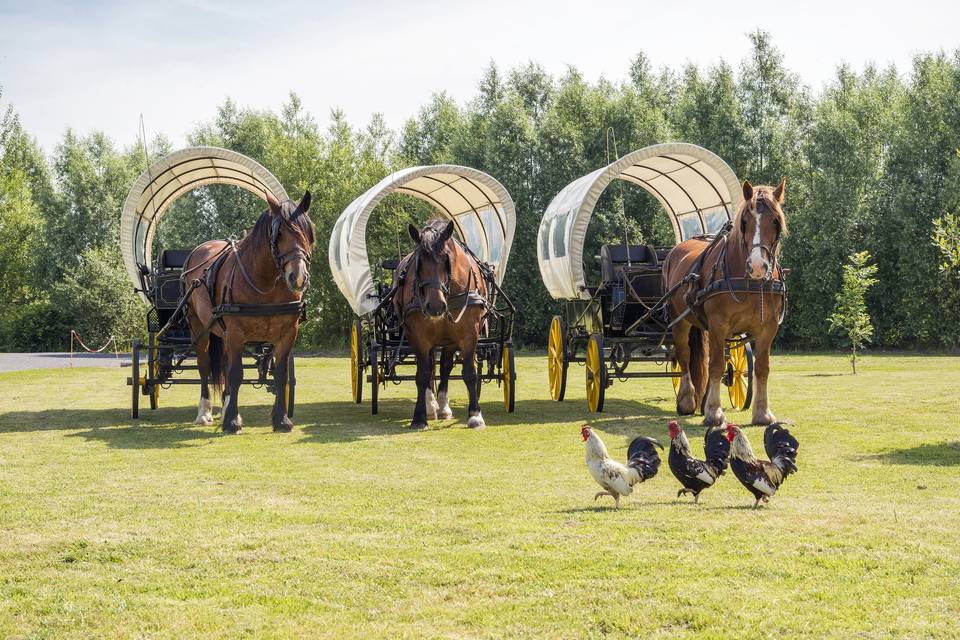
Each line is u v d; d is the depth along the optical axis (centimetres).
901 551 528
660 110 3606
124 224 1326
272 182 1334
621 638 406
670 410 1300
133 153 5200
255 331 1087
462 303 1118
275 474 817
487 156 3528
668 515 630
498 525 606
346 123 4334
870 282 2006
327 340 3738
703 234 1339
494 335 1364
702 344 1229
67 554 544
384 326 1262
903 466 821
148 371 1287
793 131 3422
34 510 663
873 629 409
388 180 1352
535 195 3472
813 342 3222
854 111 3472
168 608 451
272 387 1270
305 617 437
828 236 3048
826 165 3109
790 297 3219
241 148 4206
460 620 430
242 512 654
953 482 750
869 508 650
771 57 3434
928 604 439
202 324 1199
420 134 5012
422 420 1128
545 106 4391
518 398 1526
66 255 4475
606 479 653
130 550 552
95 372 2262
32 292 4806
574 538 567
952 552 525
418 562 520
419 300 1091
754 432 1038
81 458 907
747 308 1059
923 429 1037
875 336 3152
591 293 1283
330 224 3731
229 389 1098
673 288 1184
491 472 825
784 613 430
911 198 2986
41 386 1817
